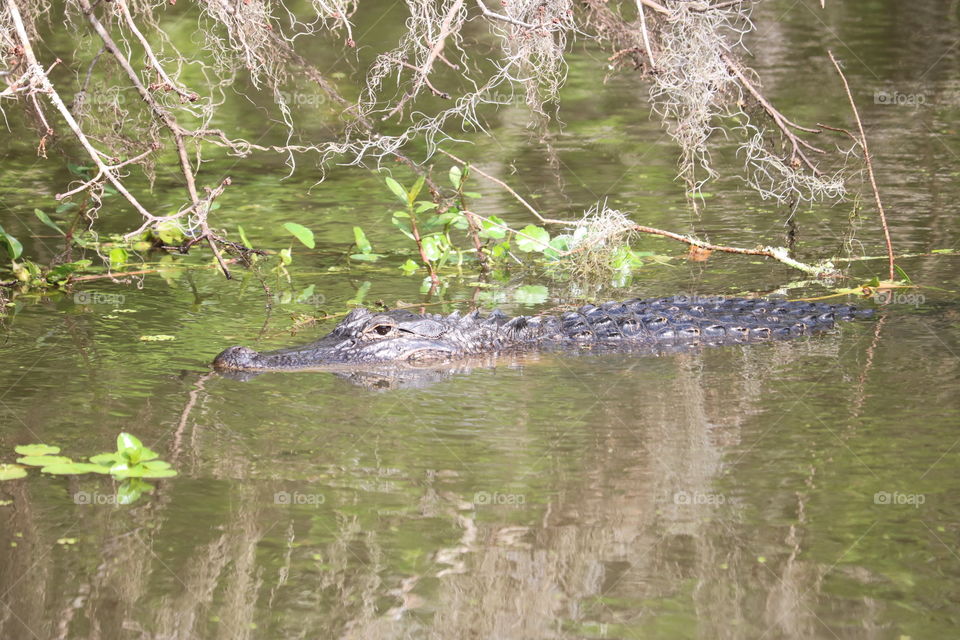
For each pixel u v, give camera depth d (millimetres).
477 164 20266
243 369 11086
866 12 33219
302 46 27922
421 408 9992
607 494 8094
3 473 8414
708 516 7750
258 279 15000
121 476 8445
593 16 17531
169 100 20672
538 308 13633
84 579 6961
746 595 6746
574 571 7031
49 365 11148
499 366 11406
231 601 6727
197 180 19562
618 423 9516
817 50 28828
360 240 15492
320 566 7129
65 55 25250
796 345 11773
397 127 22609
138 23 25406
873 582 6879
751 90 14438
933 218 16703
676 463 8617
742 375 10773
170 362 11328
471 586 6906
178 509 7898
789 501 7949
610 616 6535
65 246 15914
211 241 11531
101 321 12891
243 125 22672
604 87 26594
